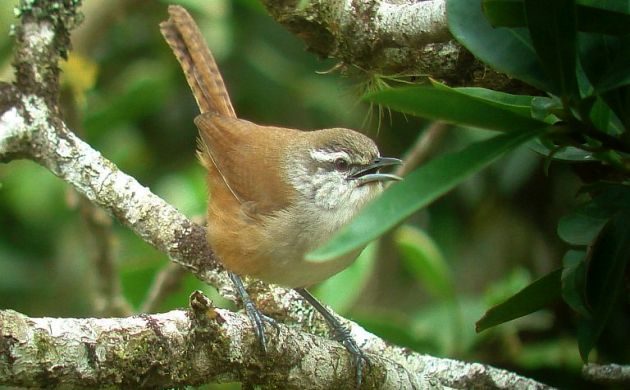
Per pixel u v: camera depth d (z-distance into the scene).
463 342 11.48
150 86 13.40
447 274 11.40
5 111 9.27
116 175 9.43
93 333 6.65
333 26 8.38
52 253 14.38
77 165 9.34
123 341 6.75
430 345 11.41
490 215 13.32
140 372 6.80
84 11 13.07
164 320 7.08
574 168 7.58
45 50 9.52
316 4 8.35
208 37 13.43
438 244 13.57
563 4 5.34
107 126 13.71
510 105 6.08
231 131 10.52
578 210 6.19
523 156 12.60
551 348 11.52
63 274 14.33
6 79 12.05
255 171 10.00
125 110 13.59
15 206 13.92
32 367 6.33
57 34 9.65
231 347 7.35
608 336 11.48
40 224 14.16
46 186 13.84
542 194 12.83
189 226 9.75
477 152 5.06
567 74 5.50
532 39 5.49
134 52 14.77
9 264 14.15
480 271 13.30
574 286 6.21
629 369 8.73
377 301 14.34
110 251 11.65
